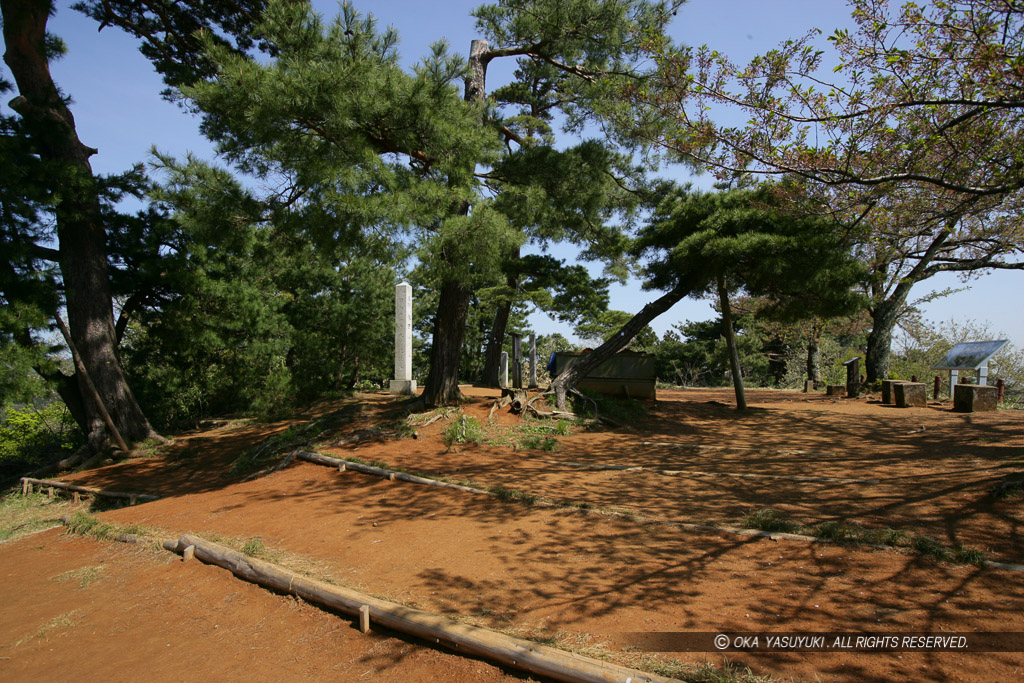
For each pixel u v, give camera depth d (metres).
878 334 18.31
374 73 8.62
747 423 11.76
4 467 15.26
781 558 4.50
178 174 10.29
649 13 10.53
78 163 13.04
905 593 3.85
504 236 8.90
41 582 6.12
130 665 4.20
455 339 11.68
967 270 13.51
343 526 6.08
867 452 8.24
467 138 9.08
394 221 8.29
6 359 10.81
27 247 11.78
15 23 12.28
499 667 3.54
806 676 3.08
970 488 5.59
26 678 4.19
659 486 6.73
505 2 10.66
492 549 5.12
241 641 4.35
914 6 6.06
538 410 11.05
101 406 13.12
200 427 17.31
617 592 4.16
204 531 6.45
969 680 2.95
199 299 14.78
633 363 13.71
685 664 3.24
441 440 9.68
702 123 6.86
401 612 4.03
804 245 10.44
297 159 9.09
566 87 12.41
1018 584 3.80
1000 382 14.64
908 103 6.14
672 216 12.21
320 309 19.08
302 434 10.89
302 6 8.91
